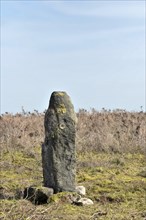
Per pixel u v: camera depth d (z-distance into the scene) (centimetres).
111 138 1705
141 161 1519
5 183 1172
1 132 1742
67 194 1020
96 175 1294
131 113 2134
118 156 1574
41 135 1781
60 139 1059
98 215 934
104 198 1069
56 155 1055
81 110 2150
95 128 1834
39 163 1448
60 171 1055
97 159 1516
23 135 1730
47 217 882
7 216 855
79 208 980
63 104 1072
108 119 1945
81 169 1376
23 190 1060
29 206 932
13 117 1962
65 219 888
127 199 1067
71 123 1069
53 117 1061
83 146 1661
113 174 1310
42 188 1014
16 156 1539
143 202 1045
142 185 1163
